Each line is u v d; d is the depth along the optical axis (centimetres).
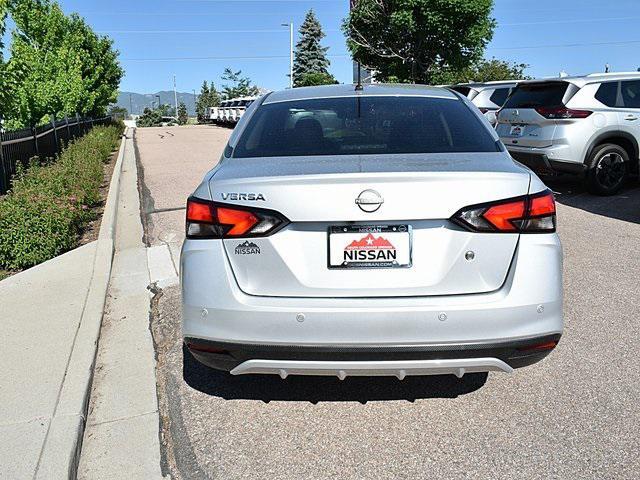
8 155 1065
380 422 312
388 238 268
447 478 267
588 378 349
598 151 866
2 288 512
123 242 714
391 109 354
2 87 1066
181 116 10081
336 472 274
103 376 367
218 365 289
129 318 460
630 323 425
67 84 2150
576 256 591
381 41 2475
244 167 300
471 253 269
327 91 390
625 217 755
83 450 294
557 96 863
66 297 485
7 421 301
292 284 272
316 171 275
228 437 303
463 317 265
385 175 264
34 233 607
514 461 277
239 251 275
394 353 267
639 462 273
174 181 1220
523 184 276
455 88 1402
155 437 304
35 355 378
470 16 2259
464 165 282
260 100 392
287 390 347
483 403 327
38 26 2281
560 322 282
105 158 1641
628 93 870
